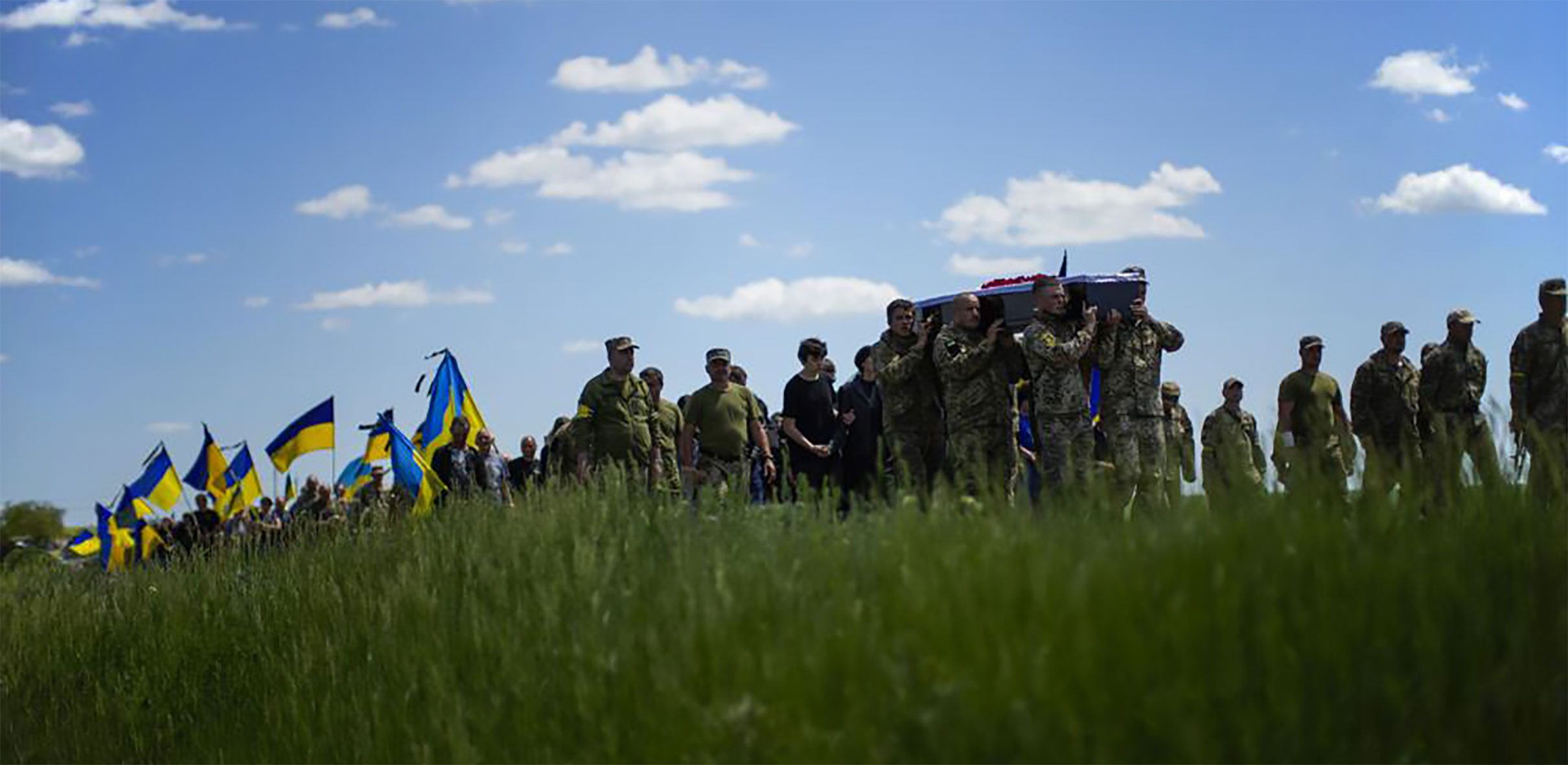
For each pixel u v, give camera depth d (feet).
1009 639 21.36
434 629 34.88
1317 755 19.83
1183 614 21.03
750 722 23.18
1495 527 25.52
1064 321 45.91
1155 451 49.32
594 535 35.58
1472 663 21.11
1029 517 25.70
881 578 25.08
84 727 43.96
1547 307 49.06
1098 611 21.39
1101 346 49.49
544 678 29.71
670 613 27.71
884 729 21.68
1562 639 21.47
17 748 43.29
